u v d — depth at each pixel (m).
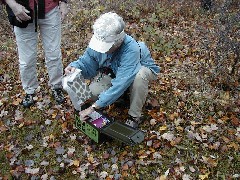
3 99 4.38
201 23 6.38
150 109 4.11
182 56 5.21
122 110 4.06
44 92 4.47
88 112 3.42
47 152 3.66
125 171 3.38
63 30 5.96
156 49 5.31
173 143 3.64
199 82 4.58
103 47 3.16
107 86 3.72
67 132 3.86
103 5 6.70
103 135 3.57
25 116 4.12
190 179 3.30
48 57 3.98
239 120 3.95
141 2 6.79
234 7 6.27
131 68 3.38
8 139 3.84
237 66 4.76
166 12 6.57
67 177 3.39
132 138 3.36
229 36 4.91
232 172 3.38
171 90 4.43
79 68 3.65
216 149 3.58
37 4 3.58
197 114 4.05
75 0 6.94
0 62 5.16
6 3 3.48
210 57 5.10
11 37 5.91
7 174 3.45
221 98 4.27
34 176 3.41
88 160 3.52
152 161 3.46
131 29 6.00
